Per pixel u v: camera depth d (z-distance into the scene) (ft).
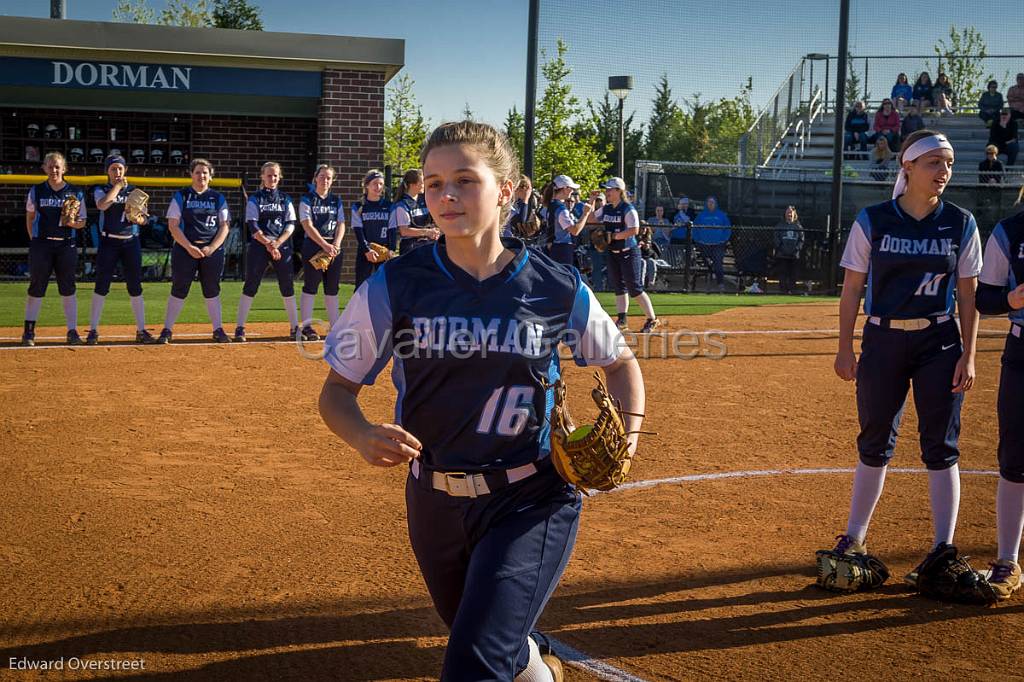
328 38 66.18
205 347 37.11
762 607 13.70
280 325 44.39
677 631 12.84
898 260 14.23
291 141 73.46
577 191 44.42
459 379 8.62
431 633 12.67
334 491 18.94
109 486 18.94
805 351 38.99
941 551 14.14
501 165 8.66
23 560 14.90
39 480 19.25
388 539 16.21
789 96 87.35
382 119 68.08
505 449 8.77
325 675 11.47
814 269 70.49
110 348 36.32
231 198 73.10
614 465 8.51
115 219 36.63
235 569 14.70
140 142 71.10
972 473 21.18
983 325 49.75
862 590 14.40
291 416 25.46
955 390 14.30
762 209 76.59
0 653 11.85
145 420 24.70
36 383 29.27
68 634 12.41
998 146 82.07
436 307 8.64
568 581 14.48
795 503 18.56
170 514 17.29
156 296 56.59
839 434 24.50
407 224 39.37
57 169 35.63
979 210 75.25
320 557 15.29
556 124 90.79
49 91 67.10
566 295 8.94
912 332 14.37
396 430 8.12
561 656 12.02
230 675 11.41
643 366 34.83
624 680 11.42
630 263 43.14
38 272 36.14
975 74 86.84
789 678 11.56
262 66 67.10
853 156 84.53
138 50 65.05
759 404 28.19
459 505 8.83
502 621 8.12
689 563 15.31
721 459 21.85
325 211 39.88
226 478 19.69
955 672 11.79
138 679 11.26
